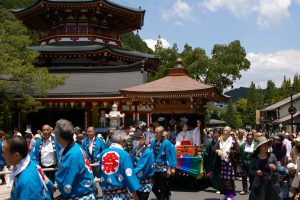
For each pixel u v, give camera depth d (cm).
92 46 4000
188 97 1656
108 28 4272
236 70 6569
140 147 999
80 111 3681
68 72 3891
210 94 1622
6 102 3138
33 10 4053
